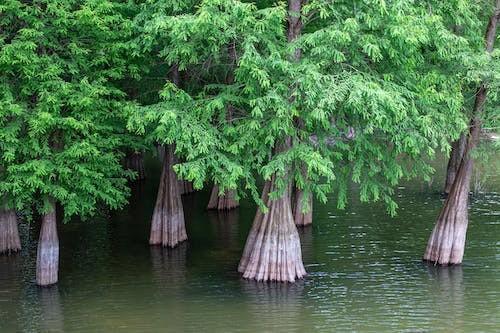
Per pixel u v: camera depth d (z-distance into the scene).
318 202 36.59
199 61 22.75
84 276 23.97
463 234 25.28
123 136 22.91
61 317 19.75
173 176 28.38
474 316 19.86
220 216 34.25
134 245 28.56
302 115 20.31
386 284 22.98
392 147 22.47
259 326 19.11
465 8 22.23
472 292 22.11
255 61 18.80
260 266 23.25
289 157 20.52
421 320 19.56
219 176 20.91
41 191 20.34
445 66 23.08
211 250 27.72
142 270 24.78
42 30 20.08
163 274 24.27
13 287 22.56
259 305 20.92
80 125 19.45
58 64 20.20
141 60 23.22
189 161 20.39
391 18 19.36
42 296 21.69
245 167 21.23
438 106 22.14
